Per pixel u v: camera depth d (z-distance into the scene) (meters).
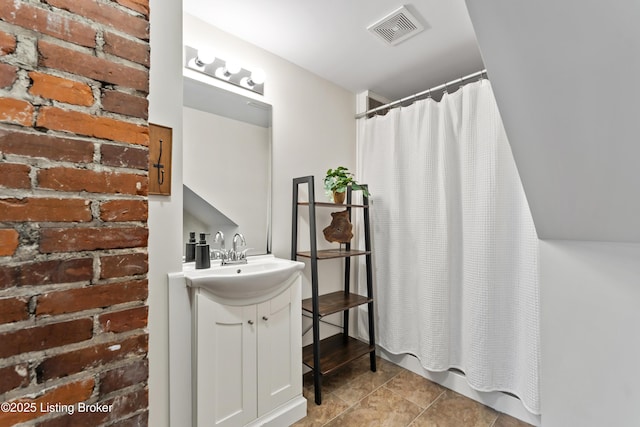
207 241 1.65
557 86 0.97
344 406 1.70
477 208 1.74
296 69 2.09
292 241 1.99
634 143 0.99
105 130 0.75
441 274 1.89
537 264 1.53
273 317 1.50
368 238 2.23
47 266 0.67
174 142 1.21
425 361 1.94
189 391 1.23
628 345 1.27
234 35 1.75
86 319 0.72
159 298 1.17
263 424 1.42
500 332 1.67
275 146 1.97
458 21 1.63
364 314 2.39
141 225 0.81
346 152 2.47
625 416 1.26
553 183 1.27
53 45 0.68
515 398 1.62
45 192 0.67
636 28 0.76
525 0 0.82
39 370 0.65
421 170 2.01
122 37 0.79
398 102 2.18
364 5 1.51
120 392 0.76
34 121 0.66
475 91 1.77
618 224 1.24
